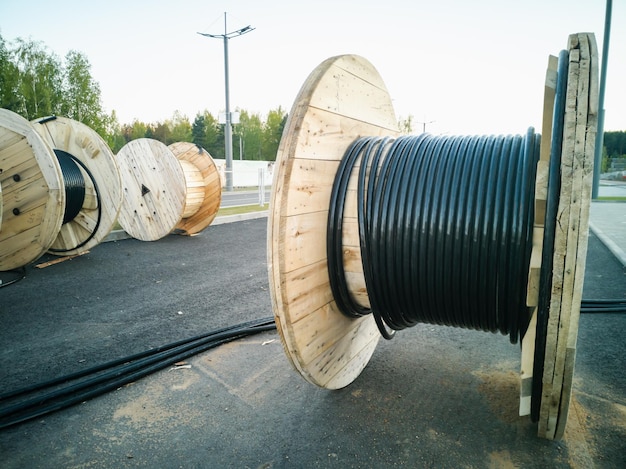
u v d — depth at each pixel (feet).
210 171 27.22
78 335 11.32
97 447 6.86
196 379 9.05
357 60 8.27
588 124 5.10
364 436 7.07
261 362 9.84
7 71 120.57
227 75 79.71
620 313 12.64
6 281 16.48
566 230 5.35
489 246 6.59
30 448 6.83
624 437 7.02
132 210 25.46
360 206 7.37
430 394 8.43
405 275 7.35
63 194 16.20
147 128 294.25
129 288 15.69
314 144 6.95
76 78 133.80
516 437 7.04
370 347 9.78
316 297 7.26
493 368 9.54
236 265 19.57
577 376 9.00
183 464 6.46
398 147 7.89
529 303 6.02
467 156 7.26
